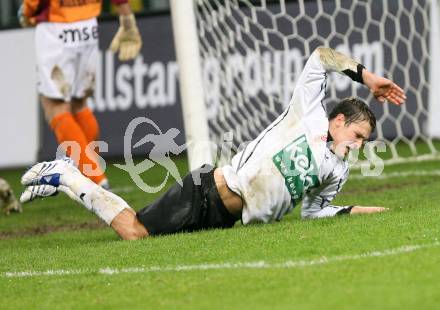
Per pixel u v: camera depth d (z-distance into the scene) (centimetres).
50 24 2780
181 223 1977
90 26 2820
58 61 2784
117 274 1650
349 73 1955
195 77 2694
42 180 2050
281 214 2000
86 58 2836
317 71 1969
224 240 1830
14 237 2423
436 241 1644
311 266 1538
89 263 1789
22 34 4366
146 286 1525
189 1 2703
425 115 3716
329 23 3669
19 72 4362
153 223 1994
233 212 1991
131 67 4216
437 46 3694
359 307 1241
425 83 3578
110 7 4391
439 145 3722
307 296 1343
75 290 1556
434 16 3688
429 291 1304
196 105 2684
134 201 2942
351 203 2431
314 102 1970
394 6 3728
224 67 3312
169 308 1357
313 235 1778
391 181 2888
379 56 3722
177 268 1642
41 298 1527
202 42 3209
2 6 4447
